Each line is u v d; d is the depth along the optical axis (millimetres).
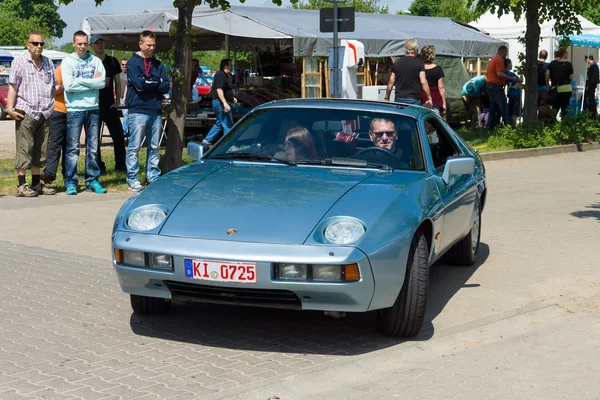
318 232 4836
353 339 5309
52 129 11516
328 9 13328
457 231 6539
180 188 5520
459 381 4590
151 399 4223
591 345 5281
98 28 18375
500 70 20422
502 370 4789
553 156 17391
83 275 7020
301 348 5113
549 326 5719
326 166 5941
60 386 4410
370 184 5473
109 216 9750
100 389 4367
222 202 5223
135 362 4820
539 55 22000
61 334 5363
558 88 21578
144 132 11547
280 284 4684
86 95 11172
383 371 4766
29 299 6234
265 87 19875
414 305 5160
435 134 6652
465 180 6742
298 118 6391
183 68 12406
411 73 12625
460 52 22281
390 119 6281
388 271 4875
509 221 9766
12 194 11344
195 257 4766
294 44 17344
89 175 11531
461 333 5461
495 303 6281
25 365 4750
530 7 19047
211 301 4910
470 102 22359
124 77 15273
